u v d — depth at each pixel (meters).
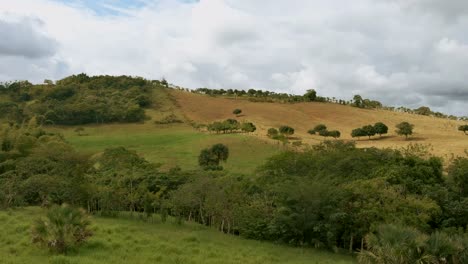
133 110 159.50
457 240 23.86
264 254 31.45
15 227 32.66
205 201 47.72
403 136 119.62
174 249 29.38
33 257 23.98
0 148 75.38
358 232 36.91
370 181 40.84
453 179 45.47
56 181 50.97
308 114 160.38
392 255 22.27
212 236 39.88
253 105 175.50
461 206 39.66
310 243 39.38
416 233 23.20
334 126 143.50
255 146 104.50
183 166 88.62
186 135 130.62
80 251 26.22
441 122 143.88
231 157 95.75
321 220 38.91
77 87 196.00
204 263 25.84
